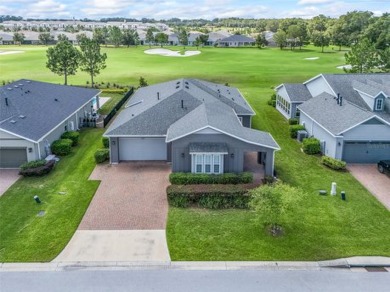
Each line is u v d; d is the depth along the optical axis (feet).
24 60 331.36
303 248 66.08
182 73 272.10
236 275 59.21
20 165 101.76
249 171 98.94
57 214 77.30
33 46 497.87
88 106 155.43
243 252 64.90
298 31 473.67
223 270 60.39
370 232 71.46
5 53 387.14
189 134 91.09
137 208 79.46
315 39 453.58
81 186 90.33
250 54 397.80
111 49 453.99
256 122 148.56
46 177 95.71
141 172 98.84
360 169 102.42
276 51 436.76
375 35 321.93
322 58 358.64
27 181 93.30
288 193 70.44
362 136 104.22
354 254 64.39
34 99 128.36
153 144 105.91
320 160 108.78
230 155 92.79
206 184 86.58
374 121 103.04
